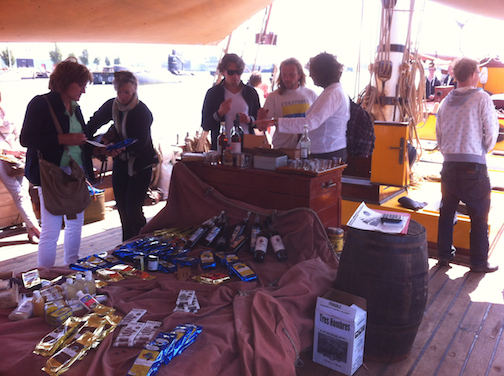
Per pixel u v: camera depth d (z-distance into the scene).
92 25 3.44
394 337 2.26
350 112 3.34
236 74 3.64
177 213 3.38
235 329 1.98
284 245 2.79
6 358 1.78
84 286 2.26
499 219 4.29
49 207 2.95
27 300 2.17
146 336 1.85
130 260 2.75
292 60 3.48
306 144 3.08
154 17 3.61
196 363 1.76
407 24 4.64
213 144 3.90
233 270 2.54
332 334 2.17
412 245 2.20
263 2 4.14
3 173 4.09
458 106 3.25
